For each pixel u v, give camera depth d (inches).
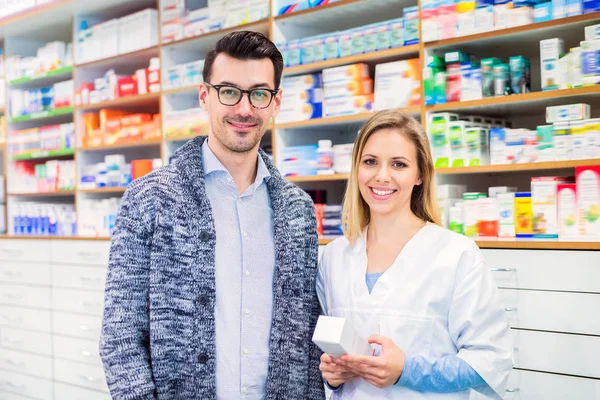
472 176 132.4
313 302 69.4
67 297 174.4
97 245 166.4
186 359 62.1
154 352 61.4
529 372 101.4
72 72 194.2
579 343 96.7
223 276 65.4
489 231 113.1
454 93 118.0
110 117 184.4
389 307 61.8
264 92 64.0
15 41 219.1
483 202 113.7
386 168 63.0
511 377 103.0
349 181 67.5
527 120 130.9
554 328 99.0
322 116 138.5
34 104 208.2
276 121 144.6
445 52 124.8
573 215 103.7
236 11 151.1
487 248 106.2
